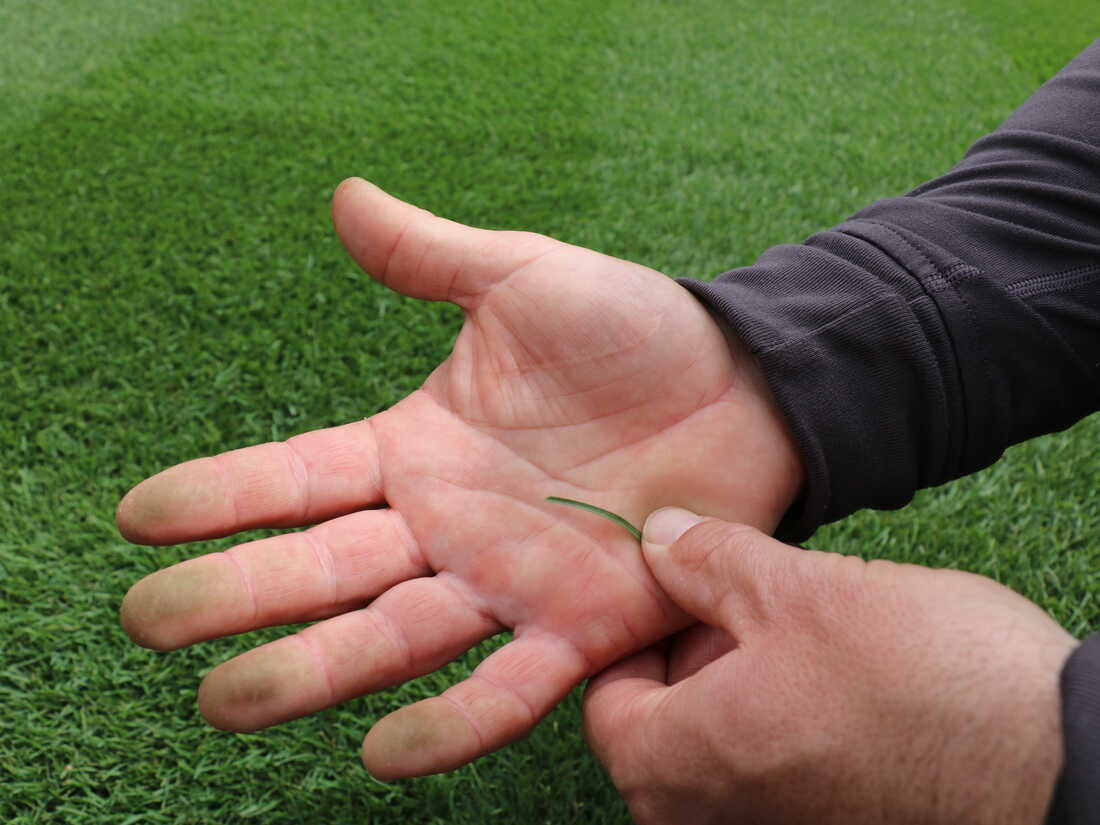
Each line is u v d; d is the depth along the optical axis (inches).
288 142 25.9
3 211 22.3
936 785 8.6
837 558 10.0
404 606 11.6
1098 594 15.9
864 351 12.1
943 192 13.4
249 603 11.3
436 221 12.4
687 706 10.0
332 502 12.3
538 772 14.1
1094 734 7.9
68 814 13.4
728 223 23.8
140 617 11.0
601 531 12.1
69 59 29.0
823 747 9.1
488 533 12.1
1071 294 12.3
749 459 12.6
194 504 11.6
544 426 12.5
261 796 13.8
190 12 32.9
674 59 32.3
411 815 13.8
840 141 27.8
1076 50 34.6
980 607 9.1
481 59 31.1
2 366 18.6
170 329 19.8
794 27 35.5
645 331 12.3
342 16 33.4
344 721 14.5
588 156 26.5
